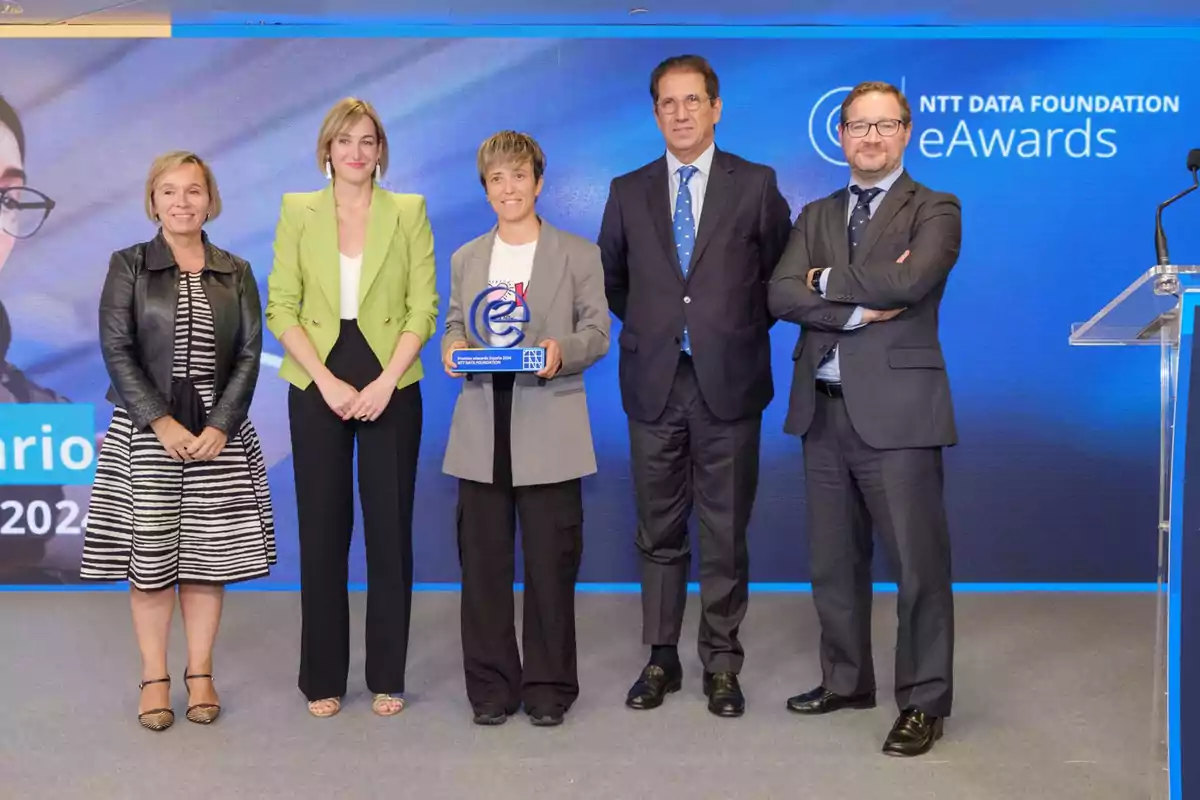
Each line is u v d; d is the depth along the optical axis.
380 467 2.86
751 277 2.95
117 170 4.24
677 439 2.99
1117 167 4.27
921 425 2.66
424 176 4.27
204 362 2.81
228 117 4.23
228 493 2.86
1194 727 1.91
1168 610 1.95
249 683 3.20
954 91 4.24
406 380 2.87
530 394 2.76
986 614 3.99
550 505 2.80
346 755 2.65
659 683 3.04
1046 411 4.33
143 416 2.71
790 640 3.68
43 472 4.31
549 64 4.24
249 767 2.58
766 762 2.61
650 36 4.24
